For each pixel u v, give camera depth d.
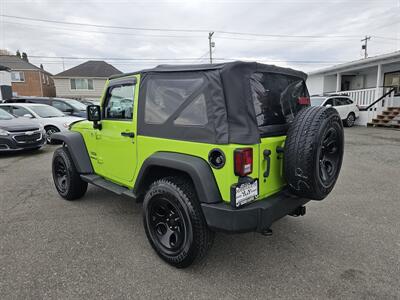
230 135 2.16
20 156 7.89
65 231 3.31
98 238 3.15
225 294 2.25
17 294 2.24
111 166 3.46
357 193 4.57
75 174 4.08
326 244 3.00
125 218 3.69
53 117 9.94
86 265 2.63
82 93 32.59
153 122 2.71
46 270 2.55
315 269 2.56
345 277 2.44
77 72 32.81
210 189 2.21
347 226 3.41
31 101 12.20
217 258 2.75
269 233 2.33
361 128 12.98
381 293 2.23
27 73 30.95
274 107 2.61
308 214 3.78
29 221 3.59
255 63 2.33
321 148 2.28
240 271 2.54
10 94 18.50
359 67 15.56
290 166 2.29
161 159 2.51
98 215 3.78
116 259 2.73
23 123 8.07
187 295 2.24
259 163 2.26
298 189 2.34
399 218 3.62
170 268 2.59
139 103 2.86
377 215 3.72
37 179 5.55
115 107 3.29
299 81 3.07
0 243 3.03
